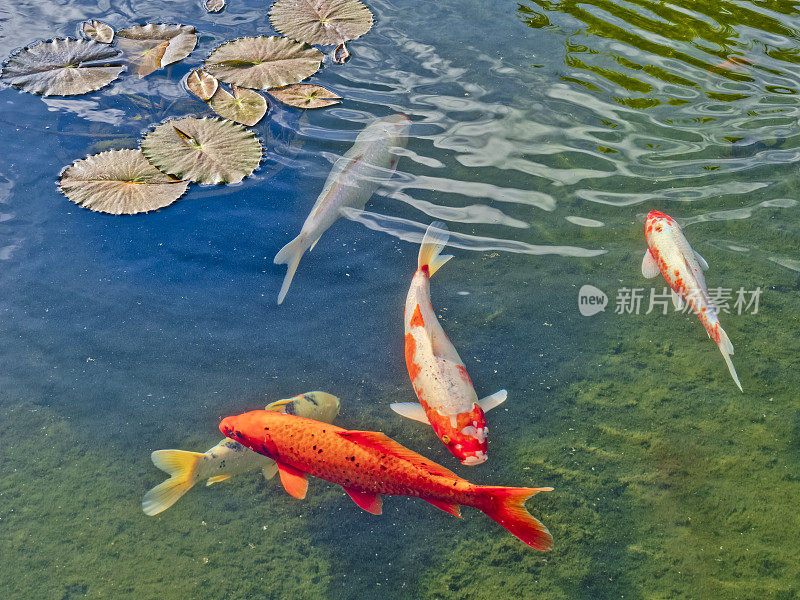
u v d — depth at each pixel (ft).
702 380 6.59
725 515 6.29
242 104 7.50
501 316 6.75
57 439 6.43
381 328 6.72
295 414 6.31
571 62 7.79
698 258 6.82
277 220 7.05
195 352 6.64
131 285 6.82
